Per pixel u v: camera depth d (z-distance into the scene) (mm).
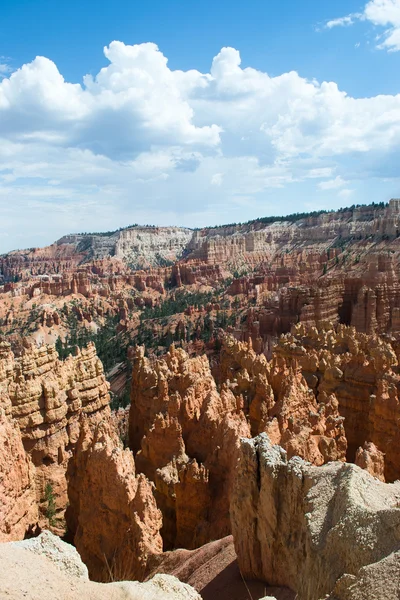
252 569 24234
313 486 20859
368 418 50531
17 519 34312
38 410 49281
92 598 17203
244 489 24656
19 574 17406
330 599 15602
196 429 44562
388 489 19641
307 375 61781
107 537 33906
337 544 17391
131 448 58500
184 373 55375
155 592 18000
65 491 49625
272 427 38125
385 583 14359
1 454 33438
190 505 35781
